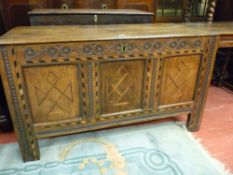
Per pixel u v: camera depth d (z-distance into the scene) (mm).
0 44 944
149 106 1402
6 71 1013
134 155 1344
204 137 1538
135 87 1311
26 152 1253
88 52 1103
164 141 1481
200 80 1423
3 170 1217
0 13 1639
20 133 1186
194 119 1560
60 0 1916
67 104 1215
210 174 1209
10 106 1100
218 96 2184
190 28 1507
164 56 1258
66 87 1165
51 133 1260
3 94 1453
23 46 986
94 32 1251
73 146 1421
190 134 1569
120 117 1371
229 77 2410
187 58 1321
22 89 1080
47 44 1019
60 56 1067
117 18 1700
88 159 1307
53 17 1558
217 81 2402
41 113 1188
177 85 1399
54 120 1232
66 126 1271
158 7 2248
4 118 1491
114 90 1271
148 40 1173
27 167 1241
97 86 1215
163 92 1391
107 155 1341
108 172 1212
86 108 1260
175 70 1338
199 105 1518
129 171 1220
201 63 1364
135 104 1370
